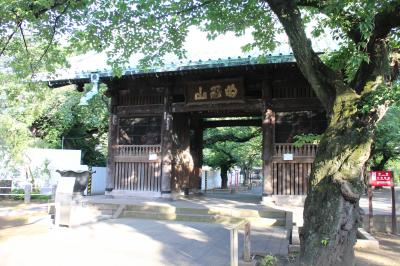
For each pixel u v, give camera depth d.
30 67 9.95
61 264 7.06
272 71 14.14
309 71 6.52
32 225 11.38
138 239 9.25
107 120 25.61
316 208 5.87
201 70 13.86
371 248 8.55
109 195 16.25
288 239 9.27
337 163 5.86
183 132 17.53
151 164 15.90
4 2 7.34
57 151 20.42
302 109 13.96
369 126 5.93
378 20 6.15
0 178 19.27
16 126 18.02
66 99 24.16
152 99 16.14
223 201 15.07
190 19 9.53
